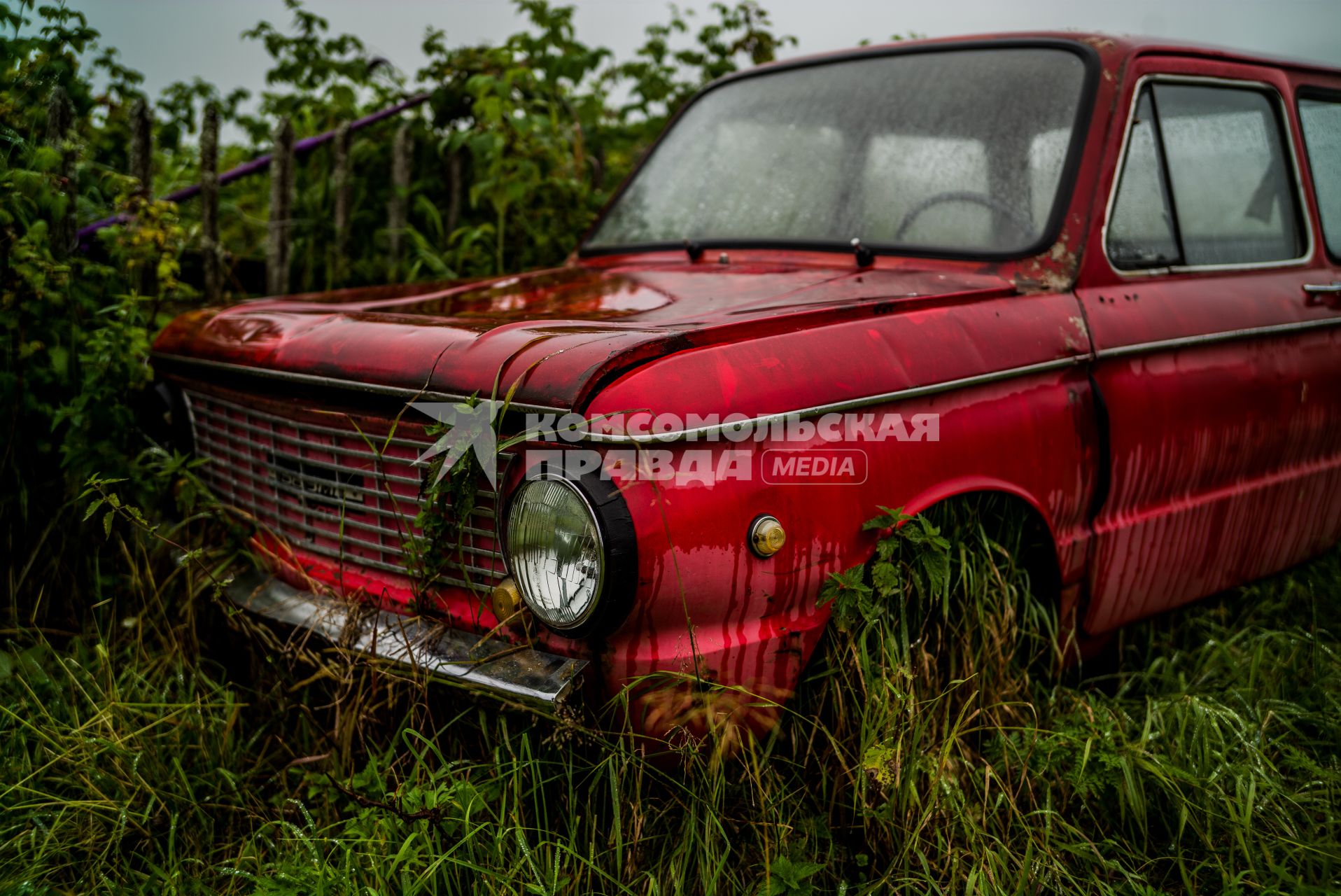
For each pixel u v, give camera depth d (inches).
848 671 76.7
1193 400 100.9
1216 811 81.5
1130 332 95.6
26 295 107.0
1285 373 111.6
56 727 85.0
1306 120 130.4
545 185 189.5
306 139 186.7
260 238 208.4
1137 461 96.3
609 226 127.6
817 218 110.1
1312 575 124.6
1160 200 106.7
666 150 131.6
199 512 102.2
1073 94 104.8
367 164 192.5
